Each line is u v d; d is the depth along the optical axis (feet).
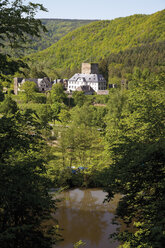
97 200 103.14
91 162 115.55
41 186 43.68
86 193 109.50
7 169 34.12
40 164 39.70
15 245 33.63
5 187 32.65
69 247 70.59
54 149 119.44
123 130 65.98
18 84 356.79
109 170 53.47
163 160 40.01
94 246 71.00
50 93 320.29
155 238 27.86
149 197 43.68
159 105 59.72
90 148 120.06
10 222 36.11
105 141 69.15
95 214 91.35
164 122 56.18
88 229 80.48
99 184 116.06
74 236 76.33
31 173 38.01
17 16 33.88
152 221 35.22
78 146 121.08
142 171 42.98
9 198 33.47
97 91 395.34
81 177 117.29
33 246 36.06
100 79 446.19
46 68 638.12
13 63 34.40
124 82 414.82
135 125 63.67
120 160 48.70
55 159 115.24
